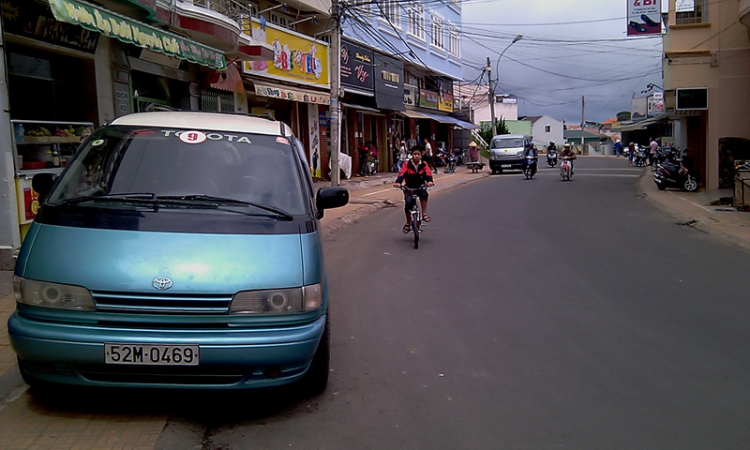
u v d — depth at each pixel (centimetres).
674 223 1406
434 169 3306
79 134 987
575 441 393
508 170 3716
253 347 387
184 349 378
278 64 1916
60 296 383
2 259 782
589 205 1769
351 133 2742
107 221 421
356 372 514
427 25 3481
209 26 1297
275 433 405
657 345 579
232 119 555
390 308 708
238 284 393
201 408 441
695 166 2319
